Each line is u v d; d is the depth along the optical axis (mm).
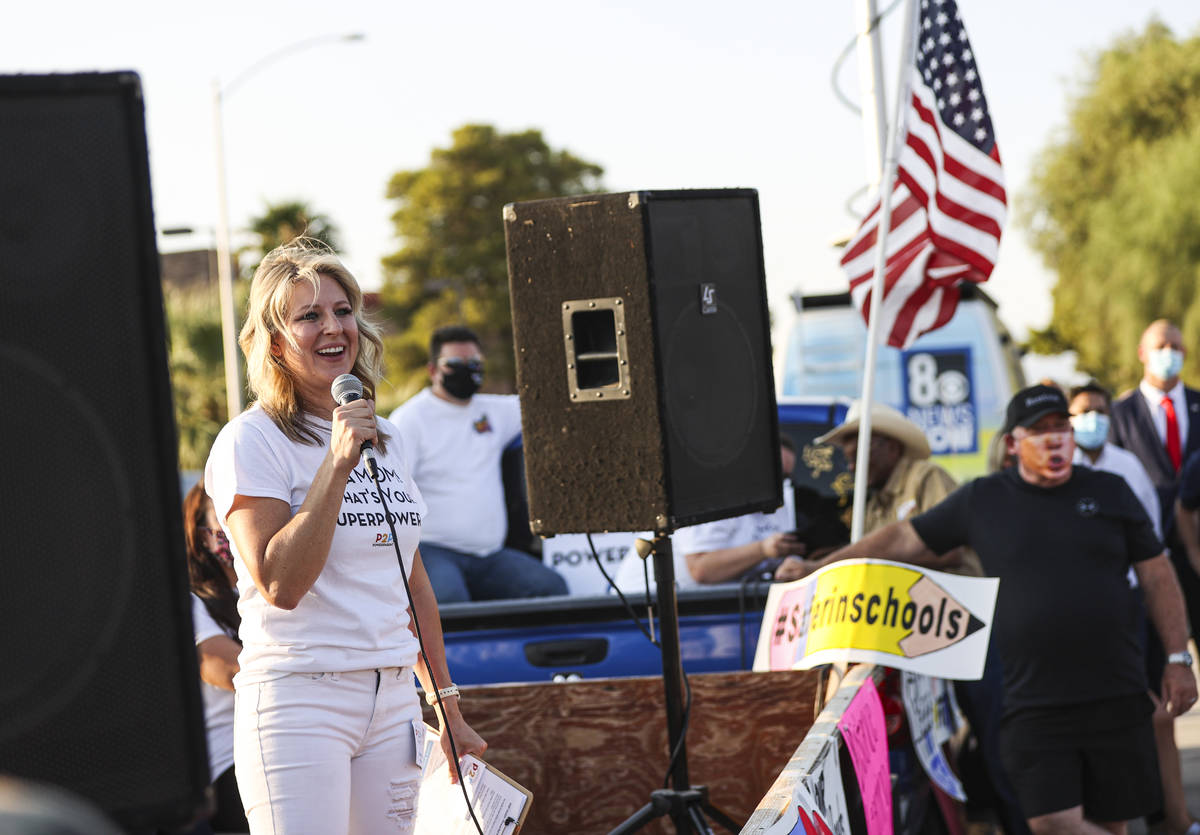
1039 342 36156
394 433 3320
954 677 4305
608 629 4898
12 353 1655
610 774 4523
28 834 939
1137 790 4789
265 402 3117
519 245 3535
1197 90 33250
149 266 1706
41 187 1675
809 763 2926
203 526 4371
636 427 3447
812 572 4820
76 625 1668
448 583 5969
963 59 6145
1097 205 33312
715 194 3680
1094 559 4781
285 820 2941
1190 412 7887
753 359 3824
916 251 6172
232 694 4422
